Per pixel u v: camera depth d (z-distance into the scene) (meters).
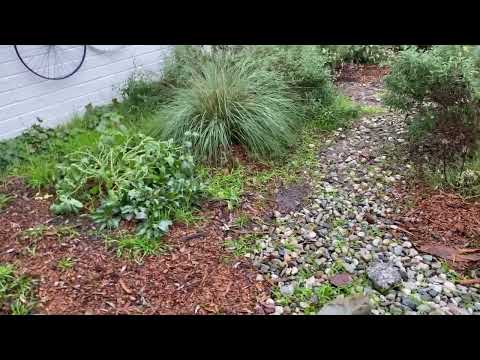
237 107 3.12
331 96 3.80
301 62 3.72
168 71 3.98
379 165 3.04
